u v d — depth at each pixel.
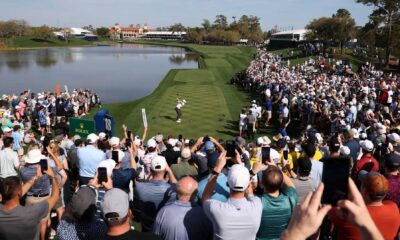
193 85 47.84
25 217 5.14
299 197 6.11
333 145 9.30
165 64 90.88
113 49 168.62
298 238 1.90
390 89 27.23
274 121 27.55
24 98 26.58
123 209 4.00
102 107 32.94
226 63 80.81
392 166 7.05
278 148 11.41
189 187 4.93
